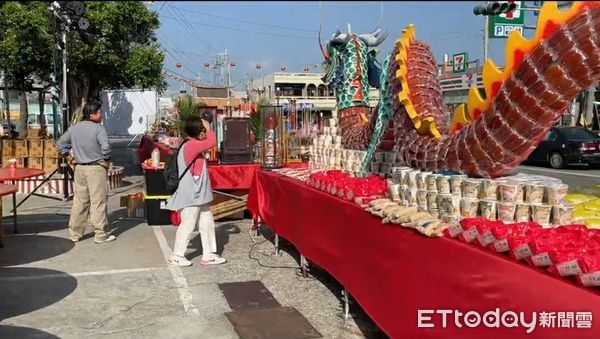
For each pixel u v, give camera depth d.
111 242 6.43
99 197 6.30
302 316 4.12
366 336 3.75
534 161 16.94
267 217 6.13
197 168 5.37
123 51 12.63
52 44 10.98
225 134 7.75
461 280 2.54
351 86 6.24
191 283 4.92
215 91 21.80
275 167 6.91
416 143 3.79
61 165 9.16
